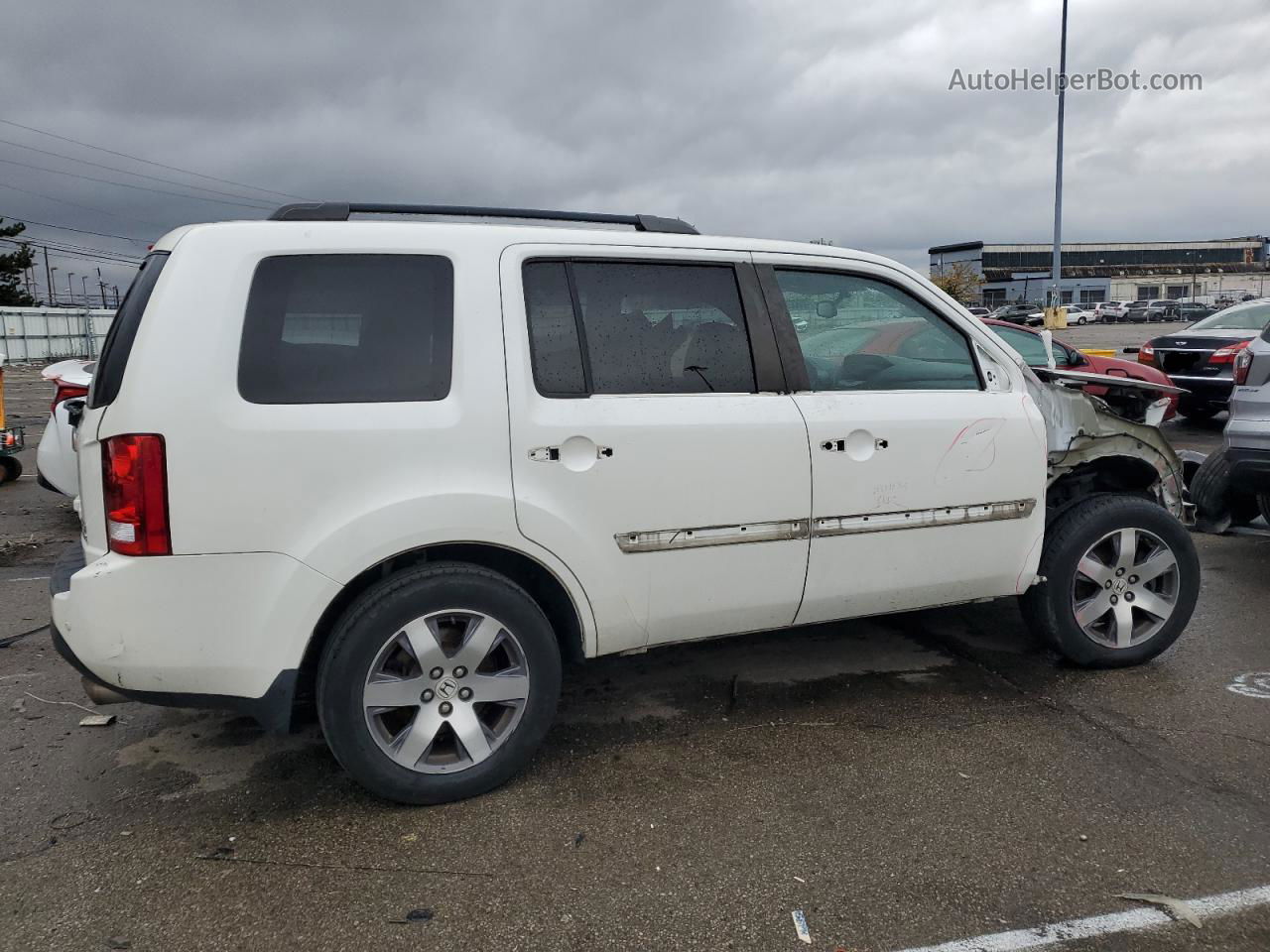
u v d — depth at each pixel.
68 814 3.08
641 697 4.01
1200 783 3.24
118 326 2.94
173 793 3.21
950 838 2.91
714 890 2.66
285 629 2.84
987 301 90.44
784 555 3.48
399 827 2.99
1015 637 4.73
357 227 3.02
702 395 3.36
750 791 3.20
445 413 2.97
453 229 3.13
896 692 4.04
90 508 2.89
